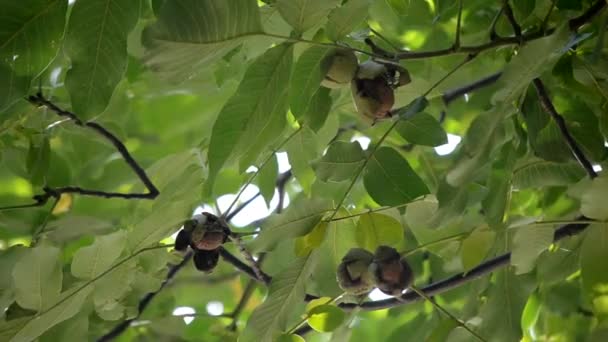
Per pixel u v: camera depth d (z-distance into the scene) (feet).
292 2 11.05
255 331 11.65
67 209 12.92
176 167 12.55
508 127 11.96
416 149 13.05
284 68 11.13
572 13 11.82
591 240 11.48
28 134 12.26
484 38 12.19
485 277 12.28
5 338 11.60
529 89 11.76
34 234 12.34
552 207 12.66
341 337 11.91
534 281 12.12
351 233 11.82
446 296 13.24
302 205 11.57
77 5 11.32
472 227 12.12
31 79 11.32
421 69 12.61
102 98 11.39
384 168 11.68
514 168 11.90
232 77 12.21
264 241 11.56
